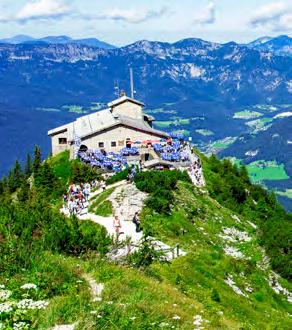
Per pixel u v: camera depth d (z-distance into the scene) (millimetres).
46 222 32875
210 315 28031
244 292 43125
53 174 80500
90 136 99312
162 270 35781
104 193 62906
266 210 90688
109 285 24141
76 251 30625
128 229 50125
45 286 22828
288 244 59188
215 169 100688
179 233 52500
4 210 33688
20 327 18234
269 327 35125
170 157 88688
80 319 19578
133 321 20406
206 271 41062
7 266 24297
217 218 64562
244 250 57219
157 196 58719
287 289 50500
